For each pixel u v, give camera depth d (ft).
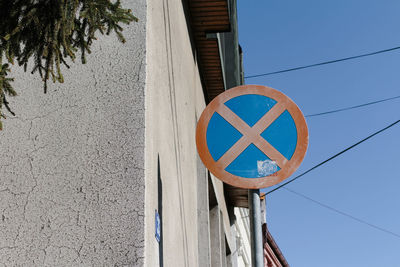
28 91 10.21
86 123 9.79
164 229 11.41
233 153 11.92
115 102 9.90
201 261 21.29
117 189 9.10
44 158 9.57
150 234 9.20
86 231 8.84
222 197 34.76
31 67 10.39
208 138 12.08
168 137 13.21
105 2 8.39
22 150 9.70
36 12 7.87
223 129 12.07
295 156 11.76
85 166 9.39
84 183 9.25
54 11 7.89
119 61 10.24
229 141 11.99
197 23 23.94
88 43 8.54
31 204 9.20
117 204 8.97
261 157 11.86
